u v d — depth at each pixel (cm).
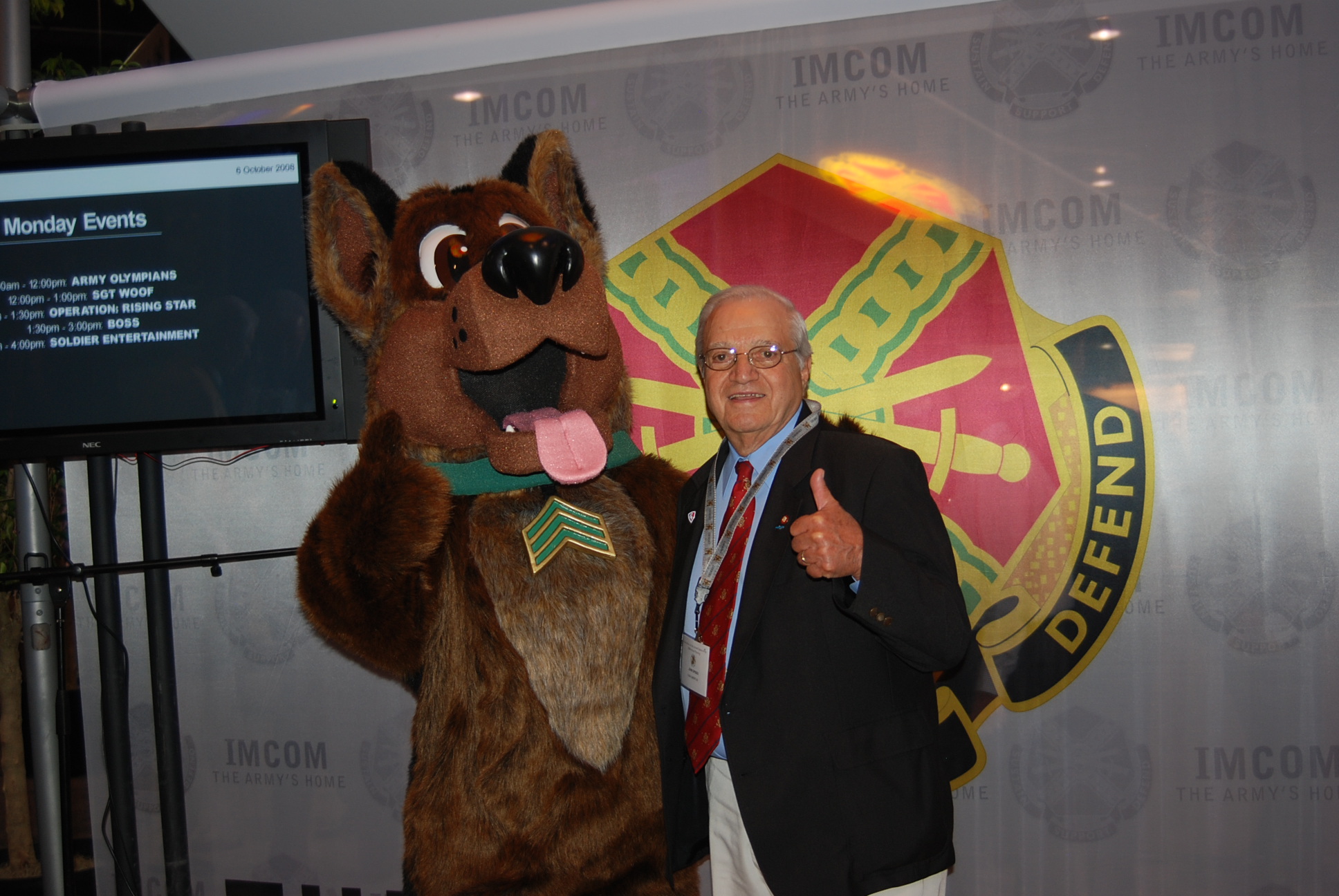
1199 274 209
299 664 241
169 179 209
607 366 170
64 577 206
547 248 141
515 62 228
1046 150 212
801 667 141
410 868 164
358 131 206
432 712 162
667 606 163
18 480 231
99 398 211
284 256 207
